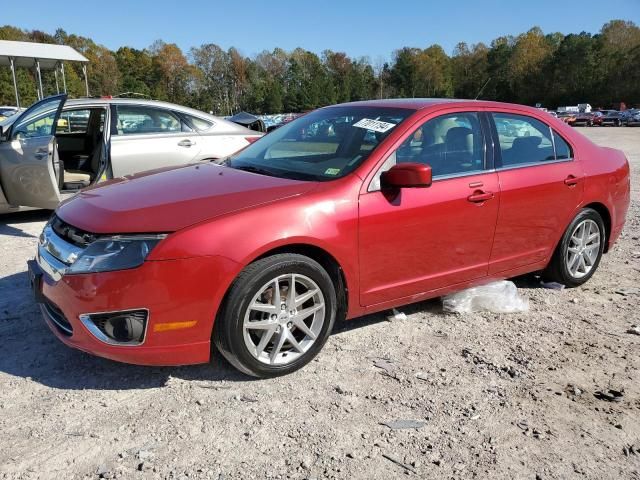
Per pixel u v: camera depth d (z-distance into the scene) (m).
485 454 2.60
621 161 5.14
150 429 2.72
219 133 7.82
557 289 4.80
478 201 3.89
